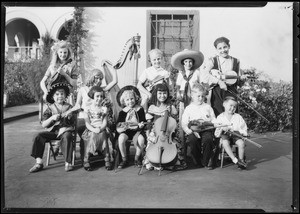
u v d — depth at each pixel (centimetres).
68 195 327
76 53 719
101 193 332
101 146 419
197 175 395
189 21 723
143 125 422
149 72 493
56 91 437
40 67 909
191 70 487
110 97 503
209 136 417
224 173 403
